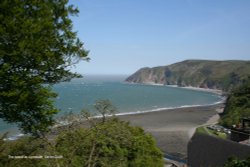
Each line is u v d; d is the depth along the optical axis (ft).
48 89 36.32
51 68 36.94
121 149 87.92
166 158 209.77
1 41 31.65
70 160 54.90
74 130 57.98
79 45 38.55
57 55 36.24
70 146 56.54
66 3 37.37
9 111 34.47
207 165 132.57
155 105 563.07
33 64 34.14
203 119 394.11
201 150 141.08
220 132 297.53
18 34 31.45
